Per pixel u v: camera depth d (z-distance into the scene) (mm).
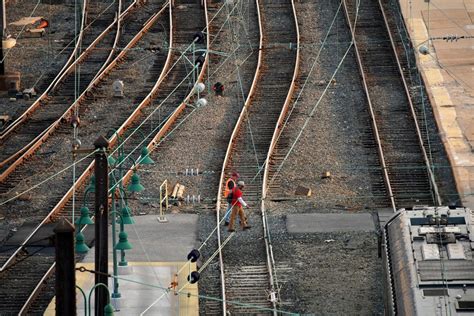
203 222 82125
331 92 108375
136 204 85312
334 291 70938
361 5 132500
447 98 105625
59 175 90562
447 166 91312
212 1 136875
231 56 119500
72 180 89438
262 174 90062
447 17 126375
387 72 113125
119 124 101812
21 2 141625
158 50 120750
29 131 101125
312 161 92875
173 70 116250
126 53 121562
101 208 57438
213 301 69875
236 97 107812
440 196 86000
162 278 71750
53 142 97938
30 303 69562
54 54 123125
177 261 75000
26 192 87500
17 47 125375
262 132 98812
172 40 125125
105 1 140500
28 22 132375
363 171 90812
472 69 112562
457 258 60406
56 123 101000
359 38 122500
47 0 141375
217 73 115062
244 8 134000
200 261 75375
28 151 94312
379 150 93438
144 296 68938
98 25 131875
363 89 108562
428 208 67062
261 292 71125
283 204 85188
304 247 77312
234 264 74938
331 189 87750
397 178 89188
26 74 117188
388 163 91812
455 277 58812
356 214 82875
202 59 117000
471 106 103625
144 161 76312
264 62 117125
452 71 112125
